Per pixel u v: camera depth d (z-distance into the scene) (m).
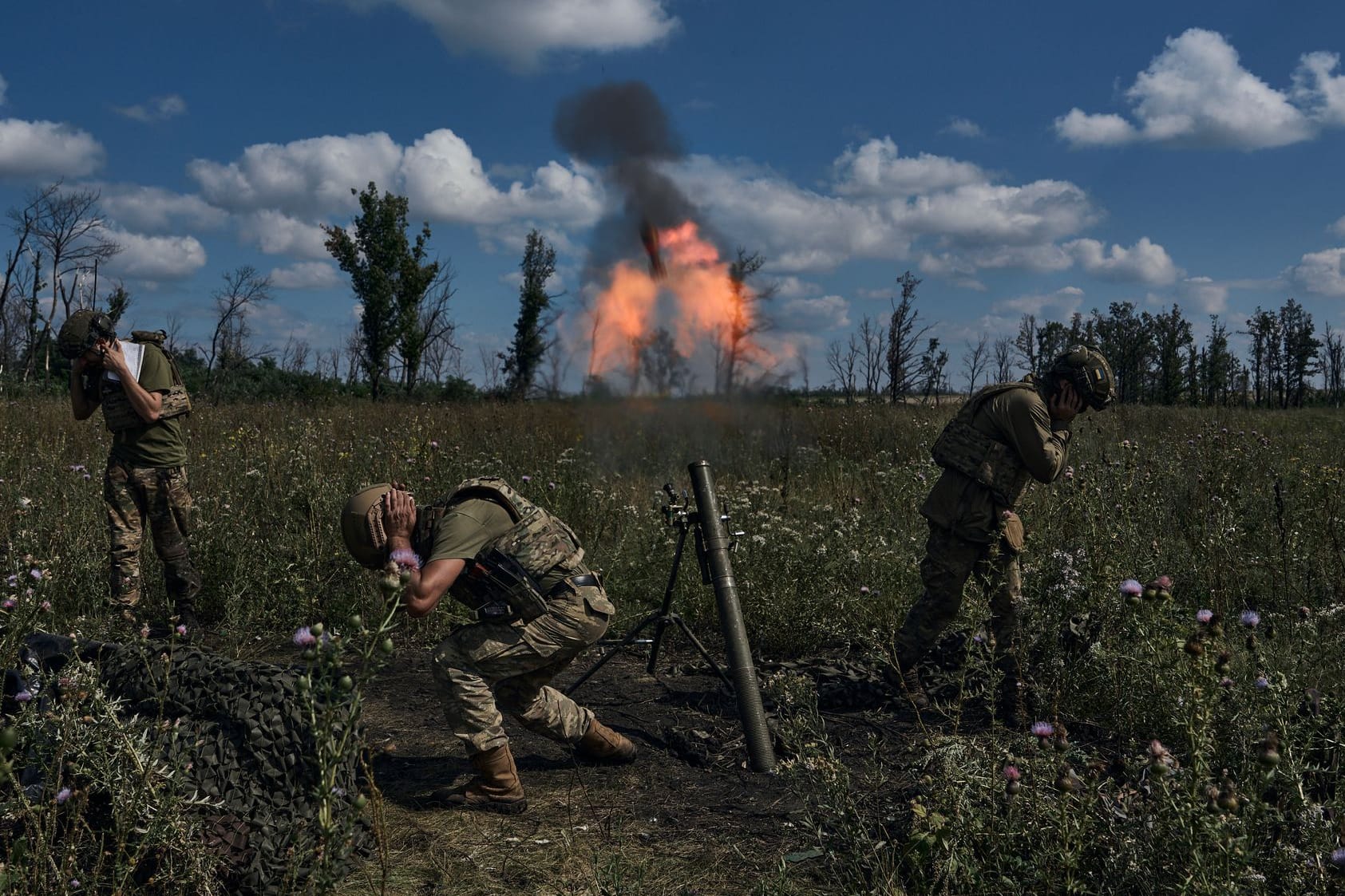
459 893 2.73
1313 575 4.87
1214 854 2.22
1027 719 3.78
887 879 2.59
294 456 7.09
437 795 3.31
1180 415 14.98
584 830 3.14
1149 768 2.34
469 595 3.26
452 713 3.23
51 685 2.59
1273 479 6.81
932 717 4.08
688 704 4.41
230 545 5.69
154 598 5.48
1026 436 3.88
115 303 33.94
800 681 3.62
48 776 2.38
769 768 3.60
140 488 4.94
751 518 5.93
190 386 26.42
